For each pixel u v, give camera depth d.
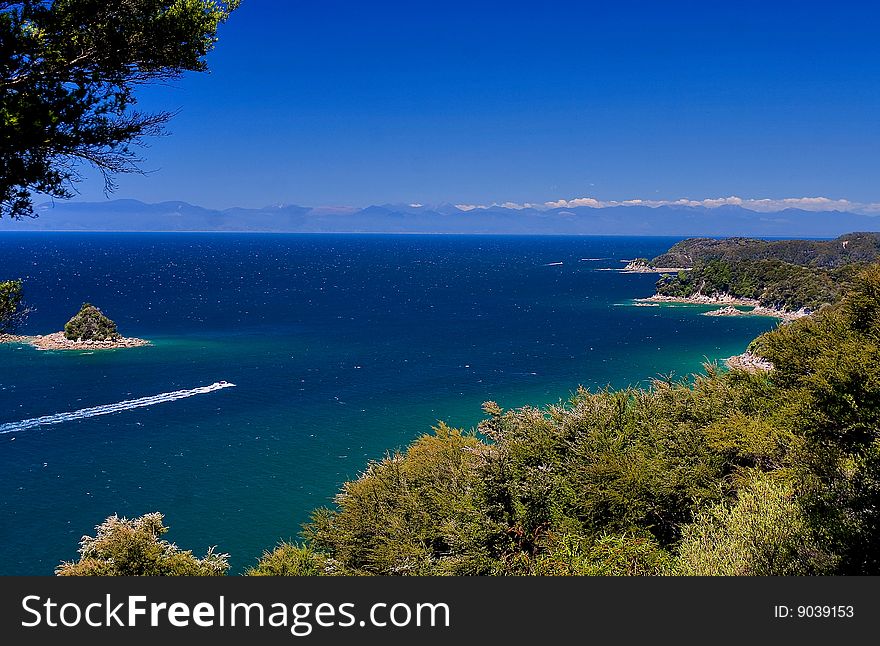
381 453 63.69
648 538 21.88
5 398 78.25
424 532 28.02
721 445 24.62
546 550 22.50
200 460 60.62
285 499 52.81
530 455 27.95
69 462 59.09
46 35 10.12
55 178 10.60
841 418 19.45
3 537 45.38
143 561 28.61
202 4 11.39
